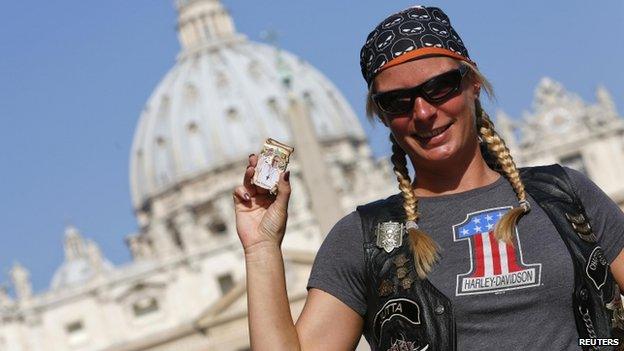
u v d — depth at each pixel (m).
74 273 182.62
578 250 5.95
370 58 6.29
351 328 6.18
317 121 177.75
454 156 6.18
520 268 5.90
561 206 6.07
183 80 189.12
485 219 6.07
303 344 6.12
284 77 131.50
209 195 179.38
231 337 122.19
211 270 129.00
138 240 183.88
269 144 6.25
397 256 6.06
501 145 6.23
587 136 135.75
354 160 170.50
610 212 6.22
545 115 137.00
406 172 6.32
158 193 183.12
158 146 184.88
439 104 6.16
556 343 5.83
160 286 128.12
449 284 5.94
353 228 6.23
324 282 6.19
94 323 128.00
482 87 6.41
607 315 5.97
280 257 6.18
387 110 6.22
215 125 183.12
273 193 6.21
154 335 126.56
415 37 6.20
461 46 6.31
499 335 5.86
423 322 5.93
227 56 191.12
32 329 127.94
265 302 6.10
